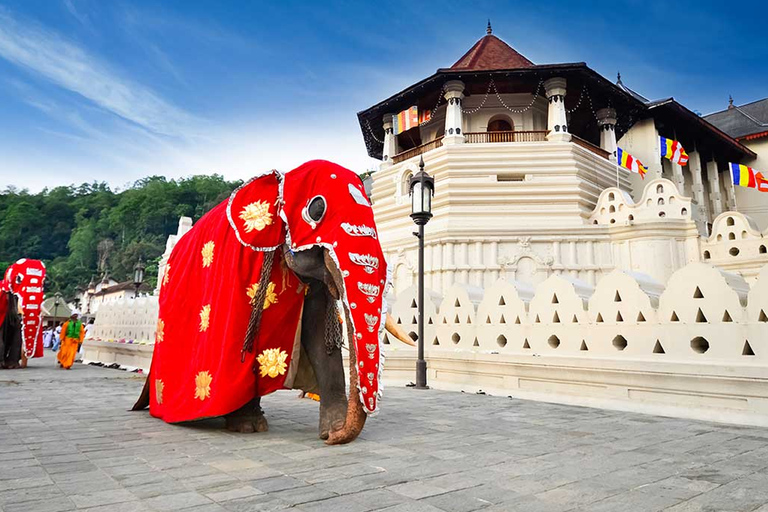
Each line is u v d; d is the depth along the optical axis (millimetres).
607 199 21750
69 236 135000
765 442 4852
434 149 24141
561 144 23250
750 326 6141
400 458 4090
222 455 4164
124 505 2861
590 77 23922
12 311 16094
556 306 8211
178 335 6250
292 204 5090
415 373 10500
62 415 6398
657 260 19391
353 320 4434
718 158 35812
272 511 2793
